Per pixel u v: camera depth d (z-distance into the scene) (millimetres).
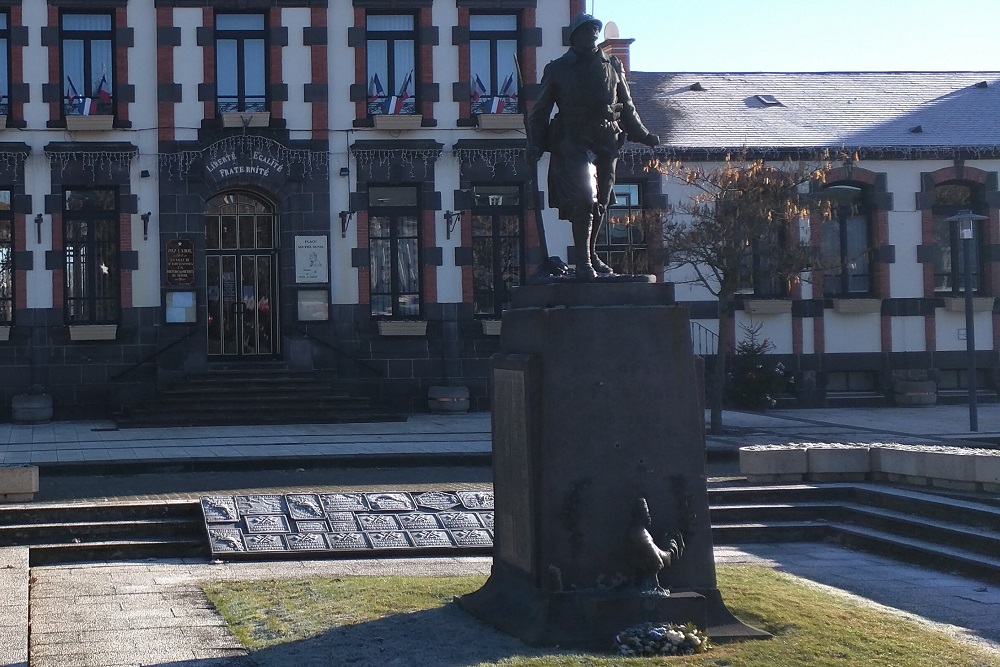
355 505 13977
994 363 31641
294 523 13484
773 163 30281
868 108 33719
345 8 27547
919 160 31156
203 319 26641
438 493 14438
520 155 27812
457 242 27766
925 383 30734
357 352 27281
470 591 10438
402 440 21062
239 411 25047
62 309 26328
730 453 19656
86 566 12383
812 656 8234
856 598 10555
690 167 29141
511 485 9406
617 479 8891
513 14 28250
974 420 23844
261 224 27797
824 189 31234
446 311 27688
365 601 10047
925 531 13133
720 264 22578
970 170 31344
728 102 33469
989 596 10875
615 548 8836
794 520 14578
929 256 31266
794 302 30625
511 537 9422
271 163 27016
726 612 8961
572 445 8852
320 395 25938
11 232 26438
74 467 17000
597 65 9508
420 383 27500
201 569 12141
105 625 9422
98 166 26547
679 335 9125
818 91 34938
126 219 26578
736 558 12938
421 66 27812
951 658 8281
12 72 26438
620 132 9703
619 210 29484
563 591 8719
